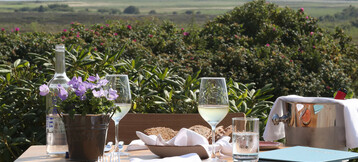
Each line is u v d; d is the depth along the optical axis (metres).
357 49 11.20
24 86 3.34
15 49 8.34
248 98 3.63
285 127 2.36
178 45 9.66
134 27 10.57
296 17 11.16
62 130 1.84
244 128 1.60
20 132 3.30
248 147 1.59
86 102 1.75
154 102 3.33
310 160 1.67
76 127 1.74
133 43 9.23
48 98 1.86
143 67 4.03
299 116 2.28
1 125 3.22
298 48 10.04
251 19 11.05
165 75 3.59
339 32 11.30
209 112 1.78
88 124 1.74
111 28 10.21
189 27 10.99
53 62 3.65
